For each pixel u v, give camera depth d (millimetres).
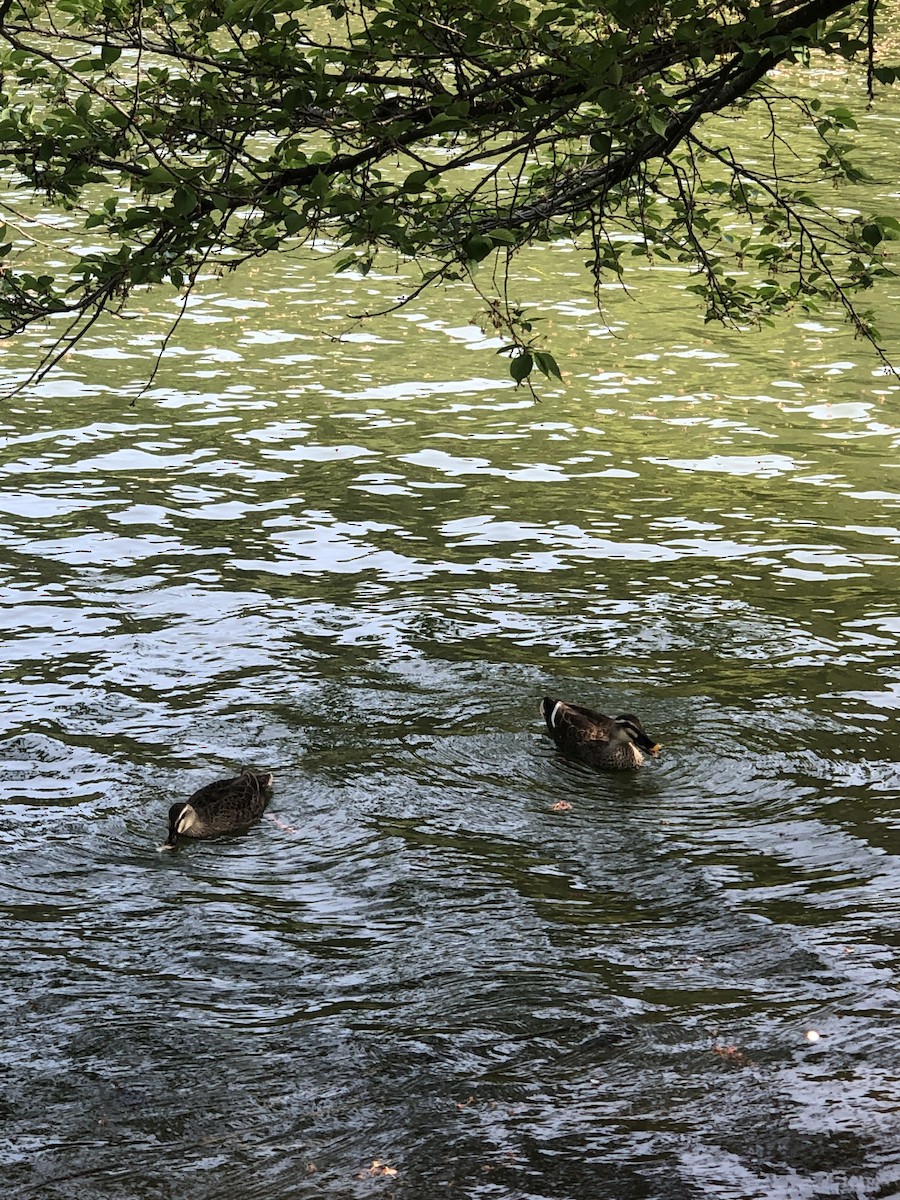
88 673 13609
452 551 16609
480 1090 8258
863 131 38688
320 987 9336
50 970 9492
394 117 9320
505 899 10375
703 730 12852
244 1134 7906
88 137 9148
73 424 20266
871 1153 7609
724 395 22266
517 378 8641
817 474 19234
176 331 24531
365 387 22281
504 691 13484
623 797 11867
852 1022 8812
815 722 12945
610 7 8773
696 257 11484
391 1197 7340
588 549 16719
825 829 11289
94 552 16219
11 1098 8219
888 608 15234
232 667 13820
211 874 10719
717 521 17625
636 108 8766
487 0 8906
